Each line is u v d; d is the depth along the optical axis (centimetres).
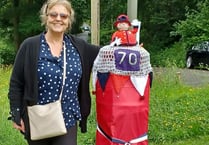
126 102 319
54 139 276
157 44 2081
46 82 271
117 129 319
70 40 284
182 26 1417
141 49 326
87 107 288
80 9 2203
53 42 278
